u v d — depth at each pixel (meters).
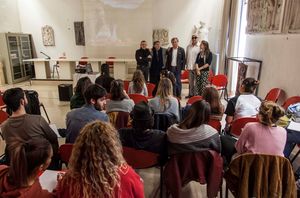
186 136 1.77
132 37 8.47
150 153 1.88
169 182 1.87
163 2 8.18
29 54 8.94
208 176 1.83
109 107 2.63
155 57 5.66
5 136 1.97
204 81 5.41
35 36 9.01
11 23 8.59
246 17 5.65
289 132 2.22
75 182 1.02
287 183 1.65
